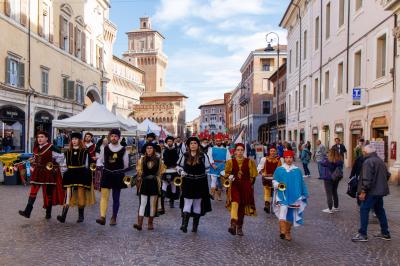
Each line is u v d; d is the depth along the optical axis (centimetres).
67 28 3612
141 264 615
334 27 2689
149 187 840
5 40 2539
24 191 1398
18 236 770
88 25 4134
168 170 1126
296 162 3312
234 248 717
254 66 6912
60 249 688
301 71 3681
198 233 829
